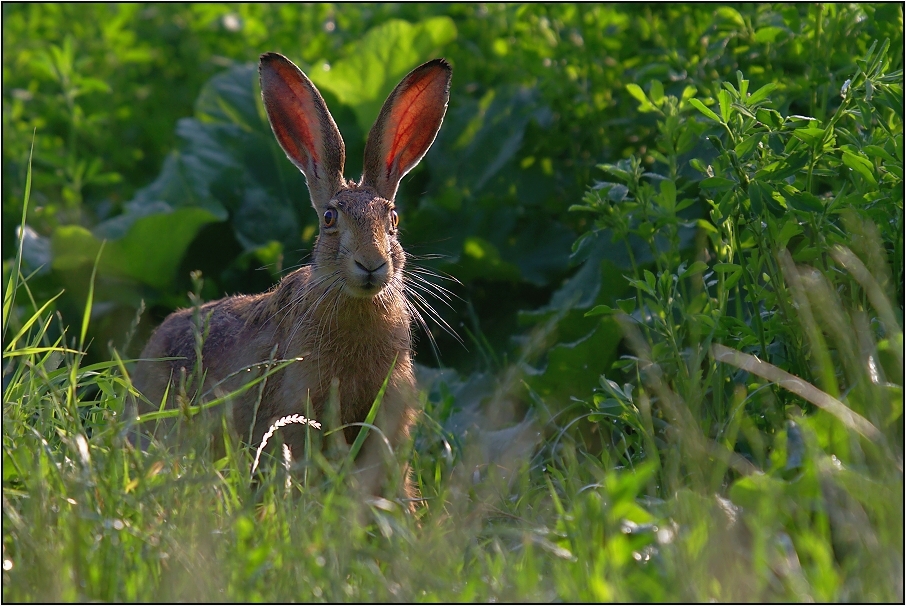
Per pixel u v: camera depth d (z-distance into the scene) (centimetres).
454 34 1438
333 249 923
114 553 626
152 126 1712
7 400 859
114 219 1402
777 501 654
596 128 1346
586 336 1071
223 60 1675
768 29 1028
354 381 934
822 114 966
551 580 661
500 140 1434
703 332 907
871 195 836
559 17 1377
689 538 601
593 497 644
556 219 1422
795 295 838
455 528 723
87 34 1806
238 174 1443
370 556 685
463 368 1323
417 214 1377
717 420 859
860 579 595
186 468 717
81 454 684
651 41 1291
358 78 1445
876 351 768
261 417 946
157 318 1414
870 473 702
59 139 1673
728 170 884
